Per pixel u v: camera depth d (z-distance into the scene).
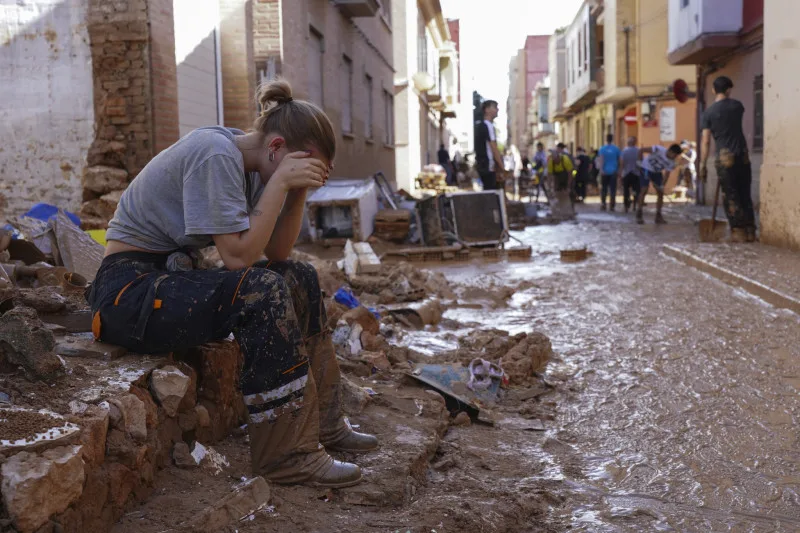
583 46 41.50
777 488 3.30
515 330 6.34
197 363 3.21
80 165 9.55
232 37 12.38
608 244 13.02
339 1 17.92
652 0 32.12
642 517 3.01
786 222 10.65
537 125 80.50
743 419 4.16
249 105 12.59
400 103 32.91
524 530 2.87
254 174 3.06
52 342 2.70
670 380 4.88
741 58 18.88
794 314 6.58
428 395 4.17
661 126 31.97
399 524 2.71
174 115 9.95
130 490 2.58
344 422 3.30
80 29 9.38
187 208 2.84
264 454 2.91
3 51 9.54
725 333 6.05
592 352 5.59
